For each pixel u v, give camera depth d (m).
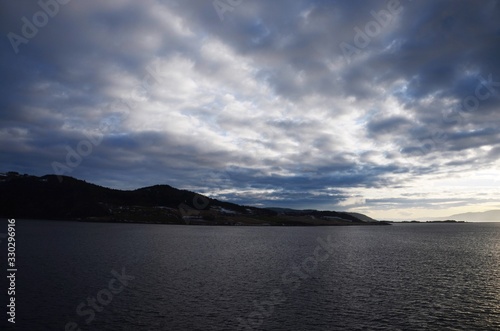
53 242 111.56
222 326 34.00
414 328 33.97
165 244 118.56
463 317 37.34
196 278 56.94
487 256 93.44
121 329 32.62
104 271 61.38
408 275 61.69
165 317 36.28
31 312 36.88
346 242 144.00
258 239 156.25
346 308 40.47
